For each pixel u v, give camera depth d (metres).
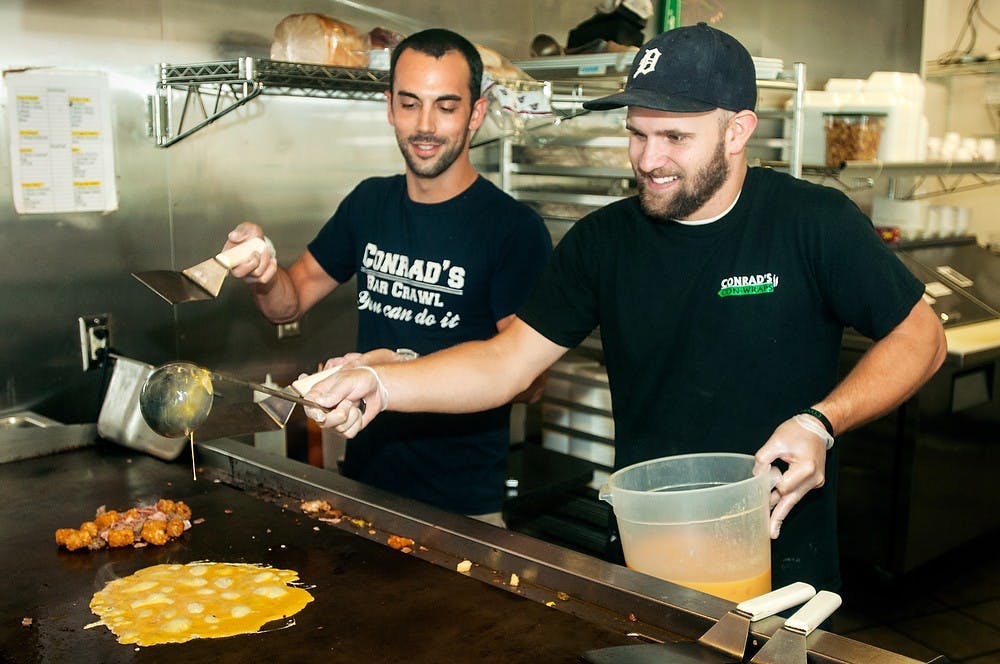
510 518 2.54
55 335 2.19
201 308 2.43
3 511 1.70
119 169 2.24
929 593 3.21
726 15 3.38
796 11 3.66
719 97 1.44
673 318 1.63
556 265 1.77
